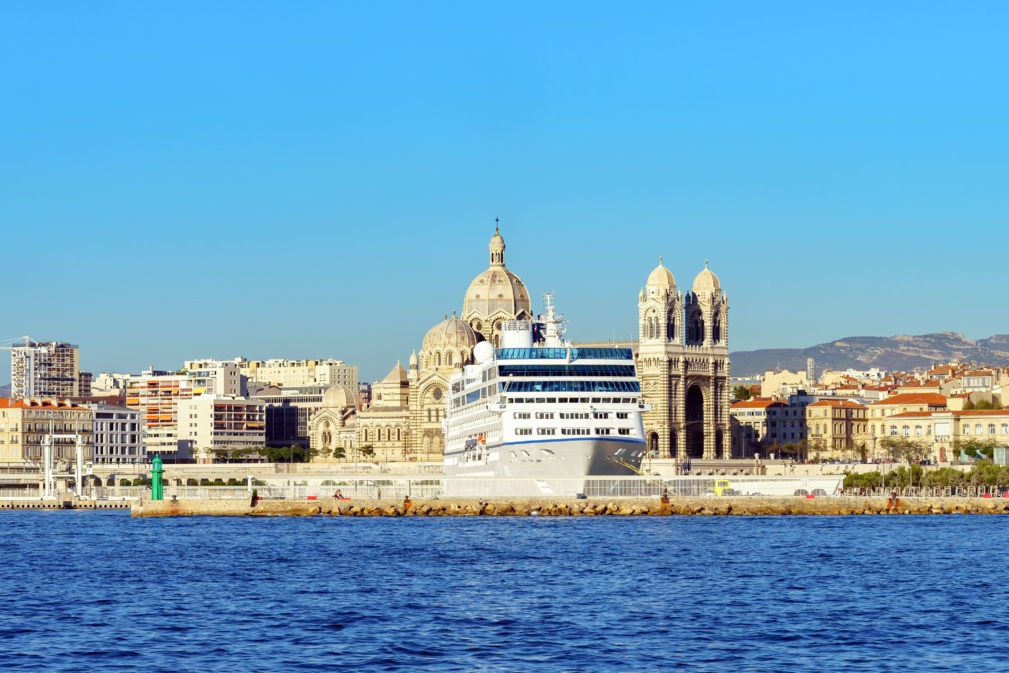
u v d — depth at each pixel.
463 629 153.00
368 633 150.62
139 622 158.50
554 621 158.25
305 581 195.75
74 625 156.62
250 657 137.38
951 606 168.50
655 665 133.62
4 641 146.38
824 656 137.38
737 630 151.88
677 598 176.62
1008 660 135.12
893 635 148.50
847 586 187.38
